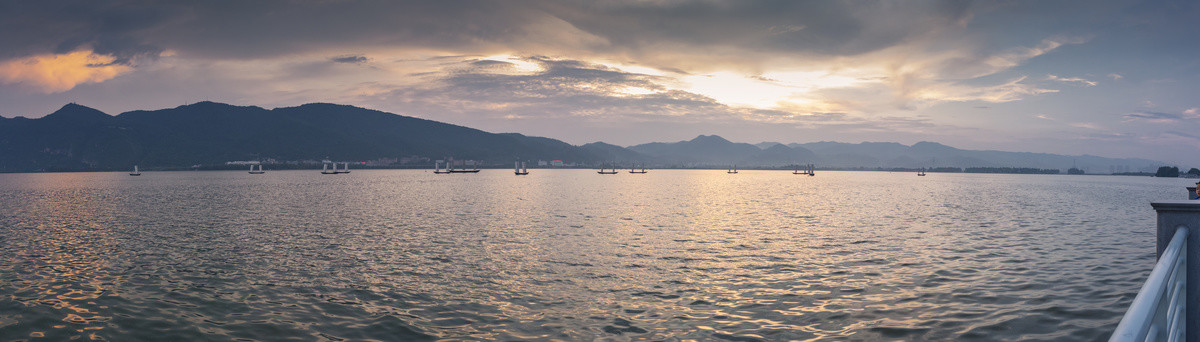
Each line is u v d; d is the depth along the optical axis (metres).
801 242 43.41
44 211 83.12
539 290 27.28
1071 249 38.78
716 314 22.77
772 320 21.75
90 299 26.81
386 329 21.73
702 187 188.12
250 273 31.98
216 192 142.00
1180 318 6.42
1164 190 192.50
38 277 31.97
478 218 66.25
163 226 58.56
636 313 23.11
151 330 22.45
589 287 27.81
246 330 22.09
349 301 25.61
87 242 46.44
